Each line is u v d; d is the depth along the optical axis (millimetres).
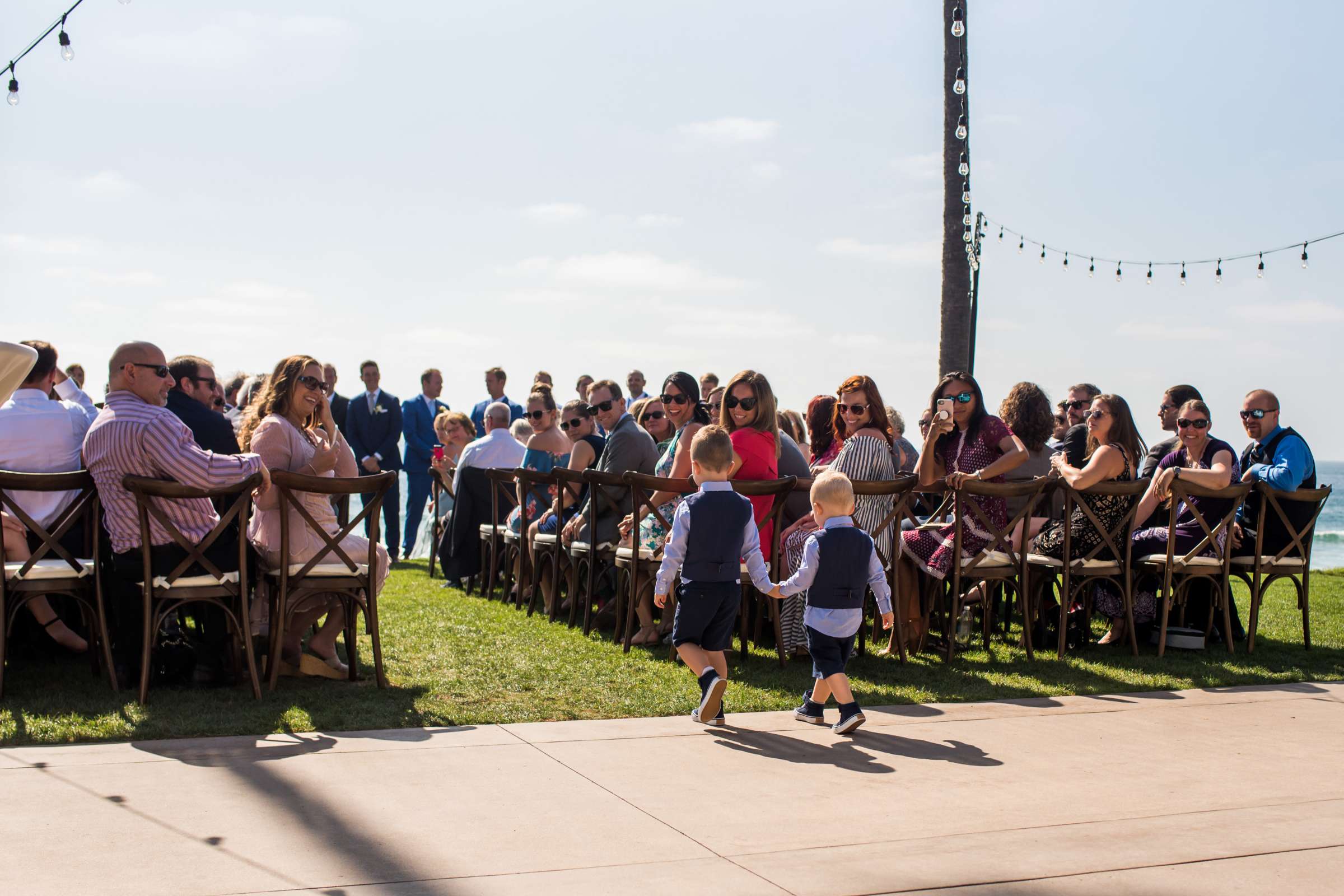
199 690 5051
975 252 14711
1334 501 65688
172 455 4758
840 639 4793
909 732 4699
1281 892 2949
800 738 4582
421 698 5031
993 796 3803
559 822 3432
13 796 3523
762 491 5863
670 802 3654
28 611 5918
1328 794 3859
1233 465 6641
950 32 11273
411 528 12328
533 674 5648
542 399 9062
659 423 7777
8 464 5402
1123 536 6547
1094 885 2980
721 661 4906
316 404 5574
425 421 12289
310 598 5402
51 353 5602
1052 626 7273
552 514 7945
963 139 11328
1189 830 3453
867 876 3016
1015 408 6785
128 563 4918
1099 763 4238
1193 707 5234
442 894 2828
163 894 2779
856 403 6410
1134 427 6562
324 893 2816
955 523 6215
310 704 4855
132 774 3781
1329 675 6062
